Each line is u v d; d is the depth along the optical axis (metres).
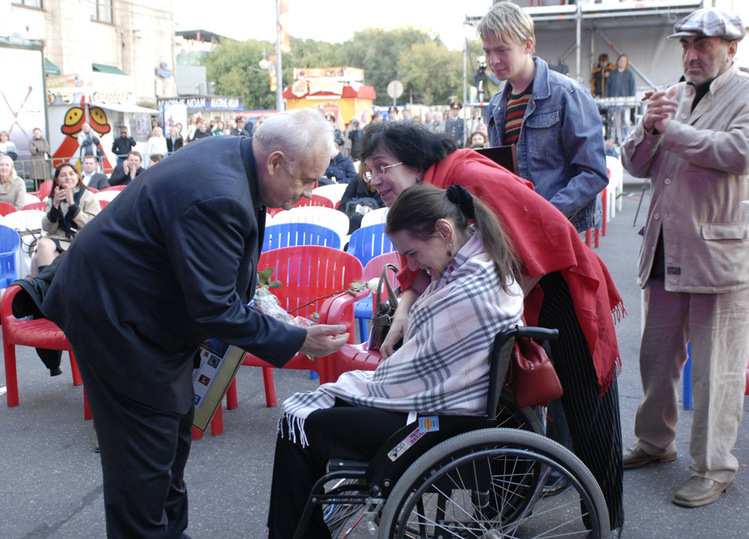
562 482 3.08
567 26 12.67
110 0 35.72
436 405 2.26
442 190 2.37
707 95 2.95
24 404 4.48
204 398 3.10
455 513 2.74
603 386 2.60
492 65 3.24
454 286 2.27
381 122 2.62
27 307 3.33
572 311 2.56
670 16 11.88
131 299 2.21
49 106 19.19
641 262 3.21
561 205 3.05
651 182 3.15
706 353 2.98
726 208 2.91
